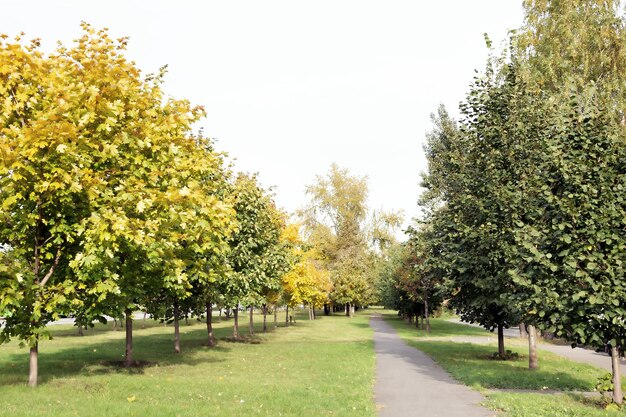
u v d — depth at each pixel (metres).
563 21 27.03
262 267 23.47
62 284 11.72
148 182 13.90
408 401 11.64
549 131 14.12
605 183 11.46
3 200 11.00
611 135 12.47
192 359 18.33
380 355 21.69
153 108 15.39
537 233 11.67
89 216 11.87
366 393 12.17
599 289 10.66
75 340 25.62
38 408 9.14
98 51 13.88
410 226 21.95
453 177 20.81
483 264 17.59
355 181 60.59
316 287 46.59
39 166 11.05
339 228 60.59
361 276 61.34
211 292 20.84
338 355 20.78
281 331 36.97
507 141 17.81
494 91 18.70
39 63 12.35
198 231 14.51
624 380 15.84
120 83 13.32
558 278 11.41
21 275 10.51
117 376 13.36
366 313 84.19
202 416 8.95
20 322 11.58
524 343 30.69
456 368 17.08
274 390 11.95
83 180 11.27
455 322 57.25
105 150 12.05
